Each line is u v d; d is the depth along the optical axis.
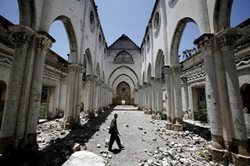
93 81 15.48
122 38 29.78
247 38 7.17
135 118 15.28
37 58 5.28
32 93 5.08
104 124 11.38
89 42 13.43
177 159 4.60
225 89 4.89
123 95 44.28
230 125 4.69
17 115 4.70
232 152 4.48
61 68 14.92
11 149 4.42
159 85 15.27
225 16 5.04
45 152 5.14
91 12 14.51
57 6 6.96
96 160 3.71
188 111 14.54
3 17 7.30
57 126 10.05
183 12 8.09
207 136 7.63
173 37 9.83
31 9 5.13
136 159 4.73
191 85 14.13
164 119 14.44
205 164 4.37
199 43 5.62
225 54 4.90
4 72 7.95
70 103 9.70
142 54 25.20
